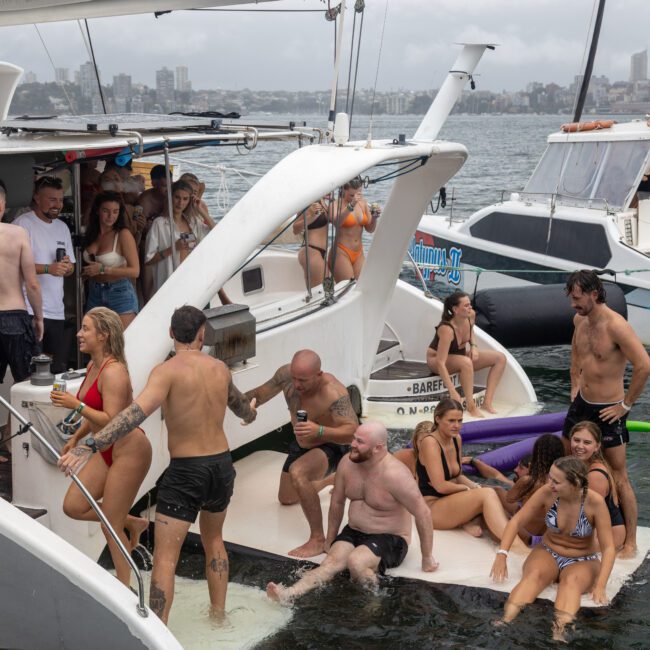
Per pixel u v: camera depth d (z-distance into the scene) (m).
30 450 5.01
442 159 7.55
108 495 4.57
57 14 5.24
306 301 7.97
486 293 10.01
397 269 8.23
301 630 4.81
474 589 5.23
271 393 6.06
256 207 5.68
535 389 9.57
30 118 5.97
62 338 5.90
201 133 6.03
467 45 8.11
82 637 4.16
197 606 5.04
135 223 6.68
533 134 84.69
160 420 5.84
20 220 5.62
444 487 6.12
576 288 5.68
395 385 8.65
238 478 6.88
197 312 4.68
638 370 5.61
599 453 5.48
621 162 12.10
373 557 5.29
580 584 5.07
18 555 4.18
